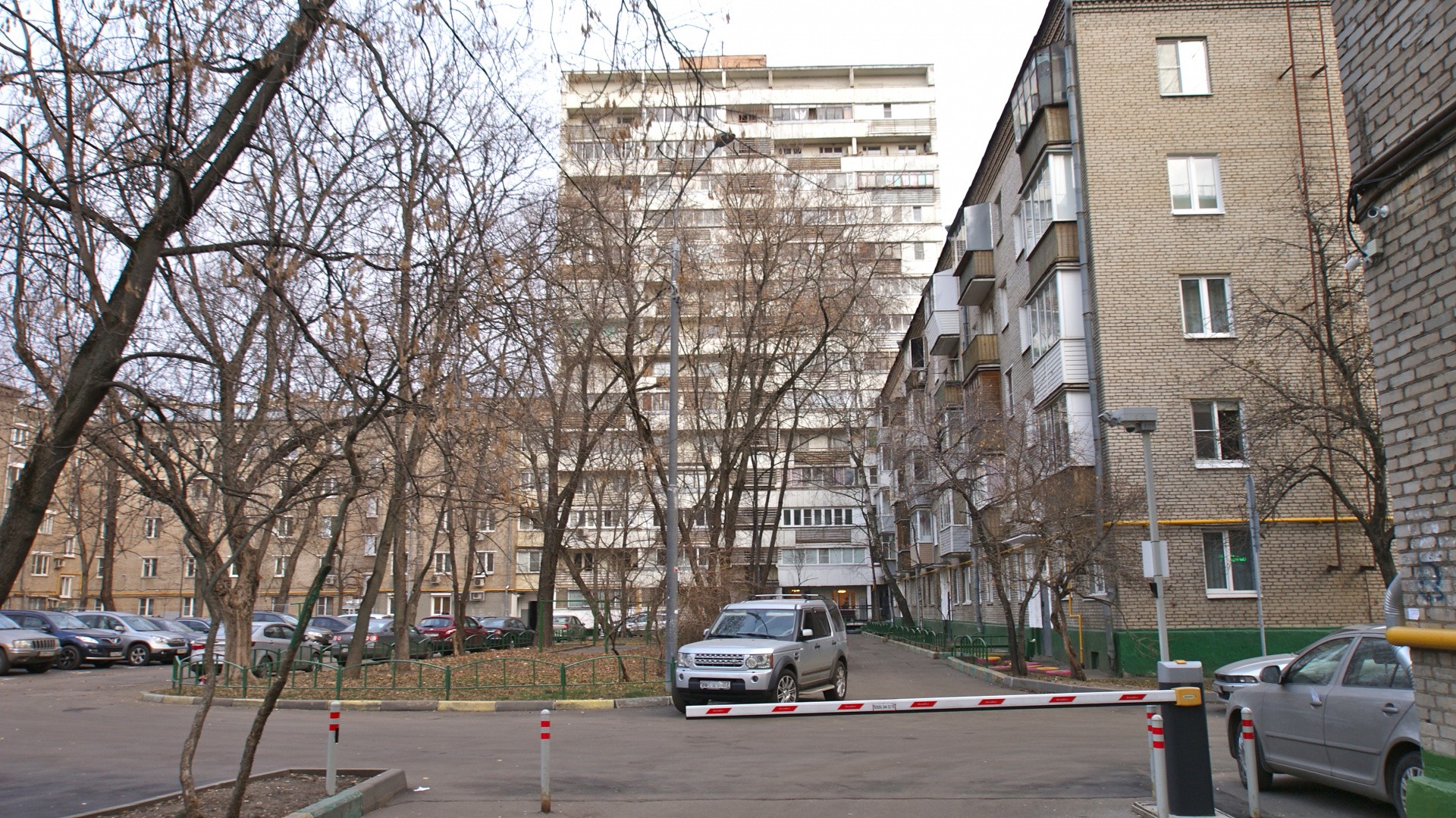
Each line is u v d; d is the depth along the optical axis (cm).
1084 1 2258
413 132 798
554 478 2616
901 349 4616
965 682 2073
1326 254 1880
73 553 5347
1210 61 2220
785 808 855
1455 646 604
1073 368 2170
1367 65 703
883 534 5503
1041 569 1942
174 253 705
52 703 1880
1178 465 2073
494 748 1238
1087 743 1212
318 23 738
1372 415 1565
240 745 1275
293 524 2275
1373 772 768
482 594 5847
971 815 819
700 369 3291
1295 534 2031
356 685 1980
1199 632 2014
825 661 1739
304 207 889
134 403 924
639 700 1770
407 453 988
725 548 2766
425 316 807
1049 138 2255
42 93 678
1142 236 2167
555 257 1103
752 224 2802
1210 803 761
